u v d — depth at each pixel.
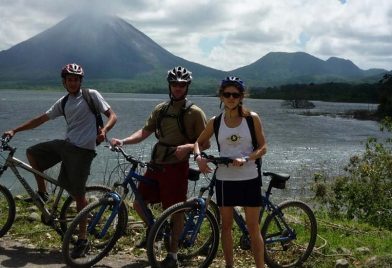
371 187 8.30
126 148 17.92
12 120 35.56
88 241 3.73
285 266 3.90
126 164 5.13
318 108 85.25
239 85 3.24
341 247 4.38
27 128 4.20
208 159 3.29
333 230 5.35
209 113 53.78
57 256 3.95
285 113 64.56
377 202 8.11
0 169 4.07
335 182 8.96
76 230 3.77
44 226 4.66
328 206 8.89
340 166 17.23
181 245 3.64
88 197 4.27
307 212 4.03
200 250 3.89
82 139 4.01
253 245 3.44
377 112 60.16
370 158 9.03
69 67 4.02
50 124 28.84
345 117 58.59
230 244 3.54
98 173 11.96
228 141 3.33
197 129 3.76
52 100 87.19
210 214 3.68
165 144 3.80
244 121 3.31
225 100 3.28
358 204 8.25
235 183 3.32
